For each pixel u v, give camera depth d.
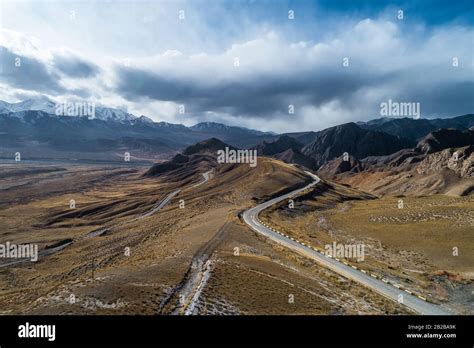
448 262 58.09
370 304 37.56
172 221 99.81
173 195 187.62
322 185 157.50
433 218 85.31
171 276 36.75
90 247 95.94
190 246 53.69
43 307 27.73
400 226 83.31
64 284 34.06
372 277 47.81
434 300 41.03
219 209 106.75
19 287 66.69
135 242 84.00
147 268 39.88
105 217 167.38
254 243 60.94
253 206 108.69
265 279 38.69
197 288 33.31
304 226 90.94
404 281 48.34
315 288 39.62
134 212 163.50
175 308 28.83
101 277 35.47
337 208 119.06
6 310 28.53
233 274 38.72
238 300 31.55
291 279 41.00
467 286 47.69
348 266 51.97
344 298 38.25
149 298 30.06
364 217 97.38
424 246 67.25
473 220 77.50
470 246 64.31
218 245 55.03
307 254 56.84
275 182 148.00
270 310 30.30
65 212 182.25
